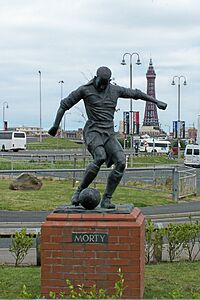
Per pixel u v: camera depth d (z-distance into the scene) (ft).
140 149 251.60
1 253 45.09
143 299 26.91
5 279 33.99
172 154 223.92
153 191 96.48
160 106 31.71
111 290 28.02
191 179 94.84
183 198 89.92
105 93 30.42
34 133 462.19
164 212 73.97
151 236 40.88
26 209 74.90
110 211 28.89
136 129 165.78
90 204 29.04
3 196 87.15
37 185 97.35
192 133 347.97
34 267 38.42
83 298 21.48
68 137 356.59
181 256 42.96
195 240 45.16
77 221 28.53
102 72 29.94
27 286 32.17
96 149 30.14
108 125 30.42
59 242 28.35
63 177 118.42
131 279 28.02
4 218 67.26
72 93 30.63
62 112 30.83
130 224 28.12
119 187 100.17
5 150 251.39
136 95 31.22
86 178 30.27
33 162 144.56
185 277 35.09
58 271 28.32
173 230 40.68
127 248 28.04
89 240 28.19
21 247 39.45
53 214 28.94
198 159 184.85
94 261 28.17
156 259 40.65
